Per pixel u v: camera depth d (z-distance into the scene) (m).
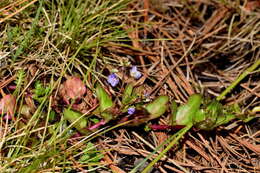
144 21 0.58
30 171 0.45
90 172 0.47
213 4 0.60
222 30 0.58
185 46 0.56
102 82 0.51
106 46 0.54
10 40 0.50
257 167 0.49
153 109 0.49
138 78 0.52
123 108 0.48
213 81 0.54
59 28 0.52
